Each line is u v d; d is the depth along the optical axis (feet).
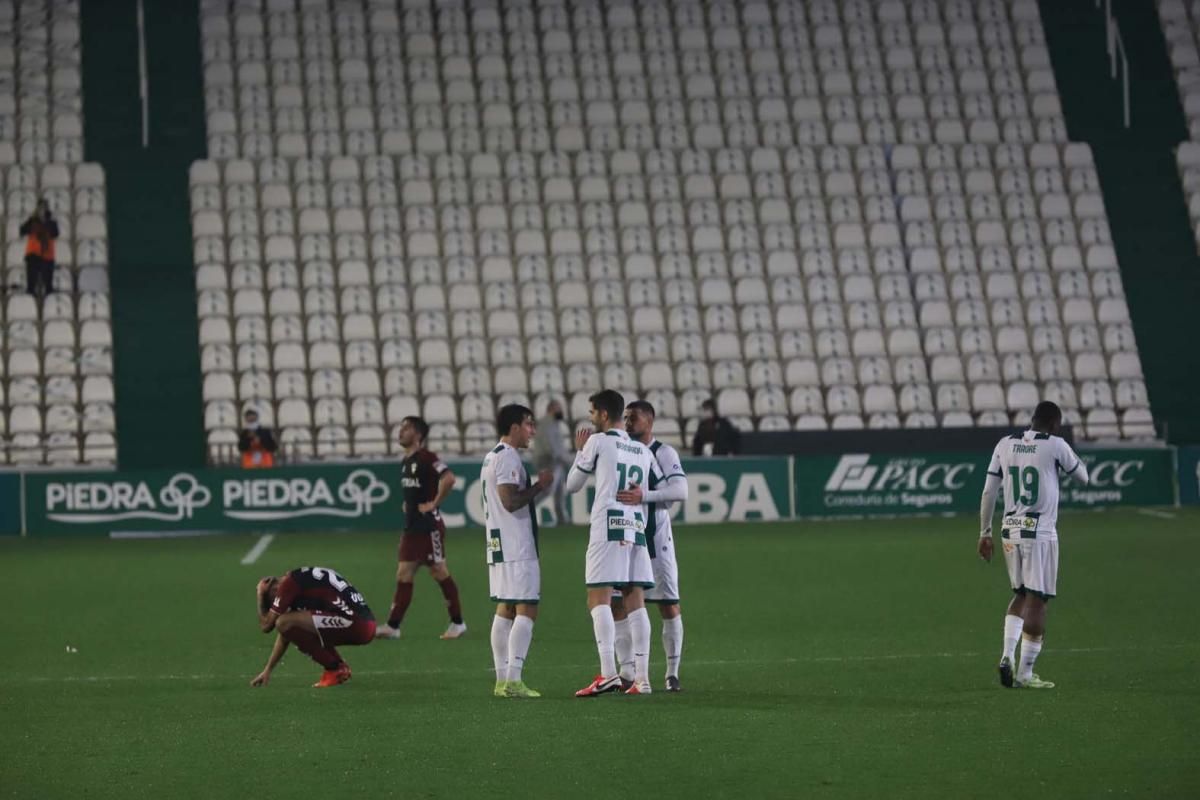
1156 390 381.81
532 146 410.72
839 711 121.70
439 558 172.86
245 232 380.37
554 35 437.58
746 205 399.85
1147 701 124.47
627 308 377.71
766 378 366.63
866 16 452.76
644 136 415.23
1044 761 102.73
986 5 458.91
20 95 403.95
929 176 416.26
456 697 131.54
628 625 131.95
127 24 430.61
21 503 307.58
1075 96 445.78
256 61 419.74
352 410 346.74
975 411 368.27
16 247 367.25
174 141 405.59
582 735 112.98
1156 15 464.65
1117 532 282.36
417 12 437.17
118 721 122.01
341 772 102.37
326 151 403.95
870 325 379.76
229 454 336.08
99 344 352.69
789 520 325.42
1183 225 415.03
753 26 445.78
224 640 171.94
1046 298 390.21
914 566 235.40
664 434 352.08
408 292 376.48
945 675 140.15
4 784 100.48
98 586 224.12
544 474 132.36
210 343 356.18
